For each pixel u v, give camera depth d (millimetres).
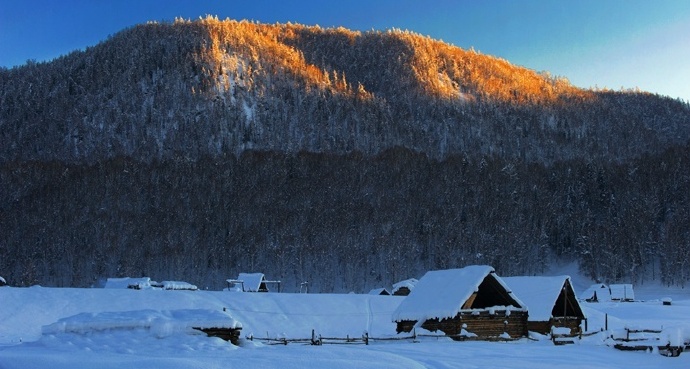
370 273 145625
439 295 44219
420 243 157875
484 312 43312
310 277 141125
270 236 157875
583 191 183125
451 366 26484
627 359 32094
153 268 144125
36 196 170000
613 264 142875
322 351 26938
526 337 43875
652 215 154750
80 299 56562
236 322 30016
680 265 135500
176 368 21453
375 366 23281
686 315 77000
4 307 51562
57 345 27031
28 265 137250
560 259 163625
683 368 29078
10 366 22266
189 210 169375
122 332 28844
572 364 29000
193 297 61906
